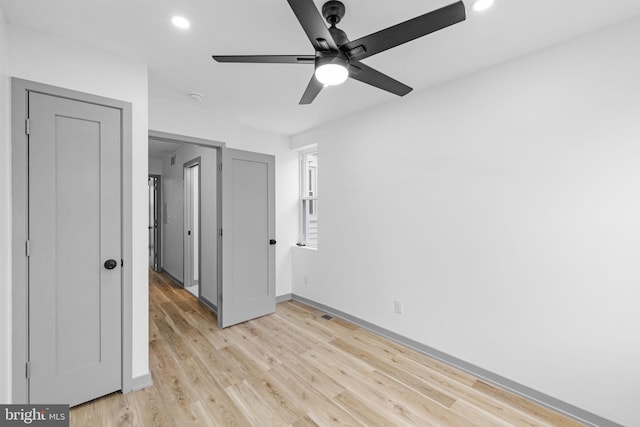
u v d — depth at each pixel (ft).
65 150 6.15
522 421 5.96
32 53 5.81
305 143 12.87
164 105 9.36
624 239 5.53
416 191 8.82
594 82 5.83
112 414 6.08
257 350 8.85
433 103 8.40
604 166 5.73
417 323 8.82
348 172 10.93
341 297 11.32
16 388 5.66
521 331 6.79
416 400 6.58
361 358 8.39
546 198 6.42
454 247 7.95
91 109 6.42
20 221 5.68
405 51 6.59
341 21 5.61
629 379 5.51
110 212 6.64
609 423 5.67
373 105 9.89
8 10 5.22
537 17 5.41
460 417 6.05
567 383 6.16
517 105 6.82
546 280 6.44
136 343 6.97
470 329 7.65
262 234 11.69
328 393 6.81
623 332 5.56
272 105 9.87
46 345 5.95
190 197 15.97
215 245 12.21
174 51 6.61
